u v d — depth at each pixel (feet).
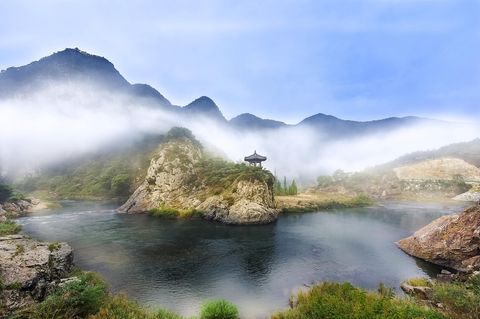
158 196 340.59
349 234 219.00
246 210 267.39
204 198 314.76
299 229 240.32
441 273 129.49
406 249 167.73
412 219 289.74
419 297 93.97
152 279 125.90
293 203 368.27
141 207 335.06
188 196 332.80
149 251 170.81
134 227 247.29
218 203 286.46
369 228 243.19
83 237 207.31
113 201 456.04
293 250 173.17
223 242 193.77
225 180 320.09
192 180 360.28
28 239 129.08
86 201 458.91
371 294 87.97
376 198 506.89
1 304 71.67
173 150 394.32
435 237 151.12
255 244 188.03
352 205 396.78
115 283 121.19
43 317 63.31
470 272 121.39
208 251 171.22
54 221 275.39
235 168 349.82
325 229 240.12
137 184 491.72
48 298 68.28
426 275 128.06
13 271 87.92
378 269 136.98
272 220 280.10
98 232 225.15
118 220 283.38
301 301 93.50
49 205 379.76
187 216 293.84
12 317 64.85
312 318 72.64
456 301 75.10
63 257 113.09
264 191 295.89
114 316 67.77
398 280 122.01
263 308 98.37
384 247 179.11
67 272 111.34
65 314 64.23
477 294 76.69
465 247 132.26
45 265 98.58
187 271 136.36
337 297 81.61
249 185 291.17
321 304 77.20
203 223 269.03
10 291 78.13
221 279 126.31
